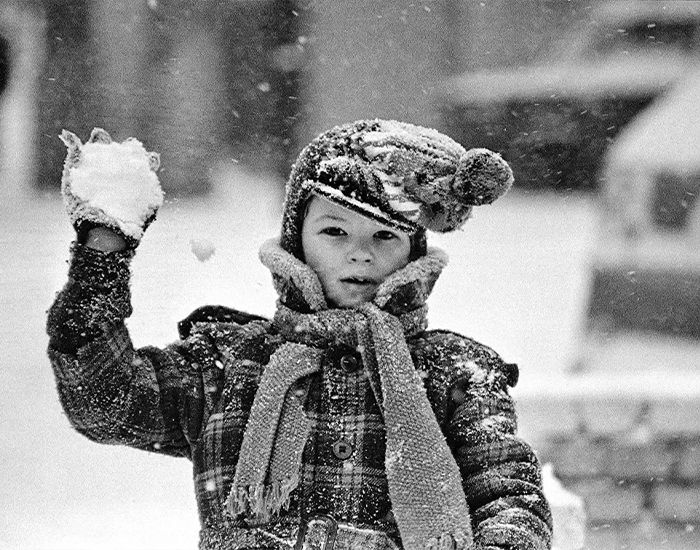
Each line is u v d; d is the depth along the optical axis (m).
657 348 24.91
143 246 19.66
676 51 47.06
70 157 6.02
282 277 6.50
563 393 14.86
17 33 45.69
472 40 50.38
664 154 32.16
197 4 45.59
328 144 6.53
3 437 14.60
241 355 6.41
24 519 12.27
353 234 6.43
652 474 14.80
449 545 5.82
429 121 49.62
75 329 5.92
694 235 28.80
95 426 6.09
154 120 44.12
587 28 48.72
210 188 40.72
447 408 6.33
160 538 12.05
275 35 46.66
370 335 6.29
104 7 45.47
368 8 49.41
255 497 5.97
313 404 6.25
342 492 6.08
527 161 46.41
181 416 6.30
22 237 24.88
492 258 32.44
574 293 27.31
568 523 10.29
